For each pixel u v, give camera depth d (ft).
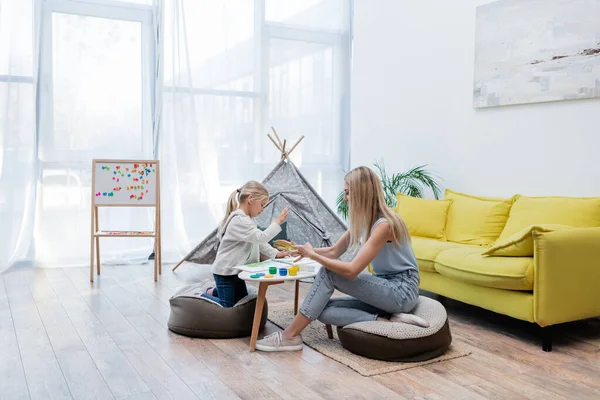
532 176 13.75
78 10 17.33
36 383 8.29
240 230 10.44
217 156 19.08
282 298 13.62
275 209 16.19
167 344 10.05
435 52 16.34
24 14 16.47
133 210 18.16
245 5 19.31
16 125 16.46
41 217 17.06
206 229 18.85
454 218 14.34
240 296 10.98
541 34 13.29
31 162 16.74
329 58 20.79
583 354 9.71
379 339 9.14
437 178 16.44
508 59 14.08
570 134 12.87
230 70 19.19
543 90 13.29
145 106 18.24
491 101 14.57
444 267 11.96
